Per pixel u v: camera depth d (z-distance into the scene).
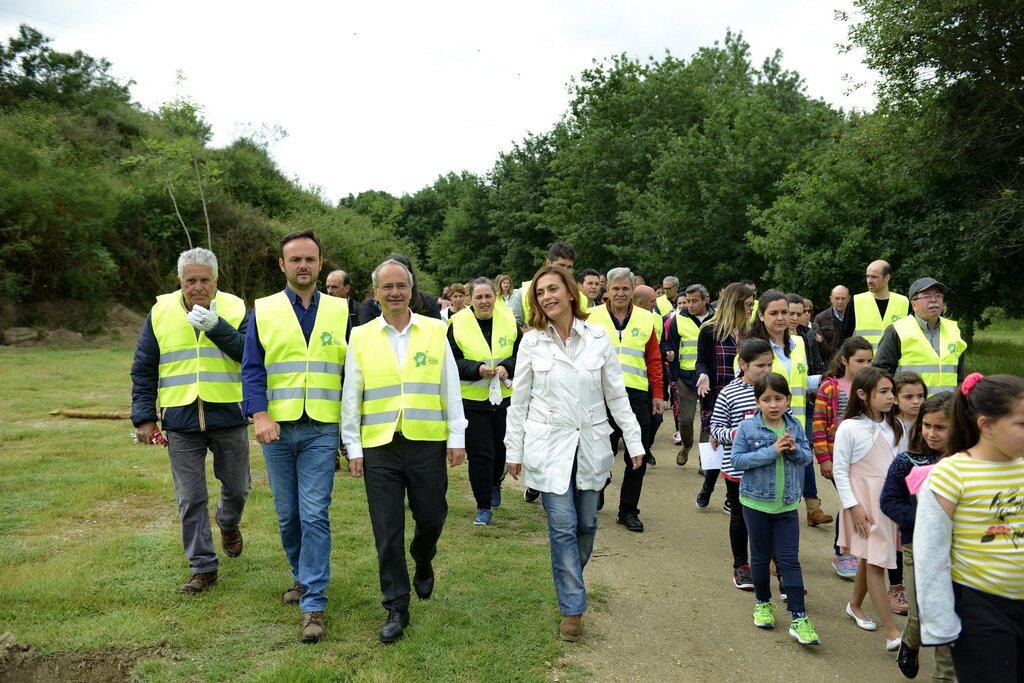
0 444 8.16
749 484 4.21
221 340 4.32
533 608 4.32
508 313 6.43
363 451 4.00
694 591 4.80
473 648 3.80
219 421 4.43
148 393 4.45
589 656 3.83
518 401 4.18
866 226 14.95
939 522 2.65
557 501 3.97
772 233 16.55
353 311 7.15
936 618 2.61
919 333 5.77
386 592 3.92
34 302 21.91
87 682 3.53
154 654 3.65
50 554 4.88
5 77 33.16
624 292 6.54
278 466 4.14
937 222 13.84
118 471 6.97
